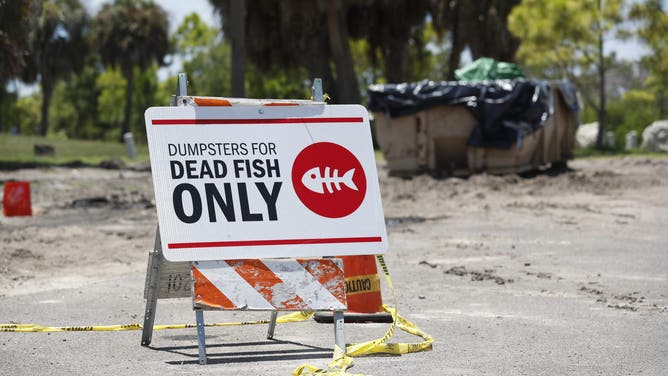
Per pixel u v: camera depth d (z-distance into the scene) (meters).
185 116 5.46
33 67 58.22
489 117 21.30
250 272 5.32
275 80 66.06
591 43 36.03
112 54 65.75
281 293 5.33
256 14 40.78
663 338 5.95
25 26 26.92
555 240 11.35
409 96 21.92
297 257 5.50
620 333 6.12
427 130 21.88
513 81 21.53
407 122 22.06
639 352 5.54
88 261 10.15
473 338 6.02
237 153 5.46
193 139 5.43
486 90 21.48
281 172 5.48
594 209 14.96
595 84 52.84
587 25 35.25
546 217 13.95
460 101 21.53
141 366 5.29
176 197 5.30
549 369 5.11
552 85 23.00
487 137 21.33
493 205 15.73
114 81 84.69
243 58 28.22
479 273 8.83
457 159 21.94
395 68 45.00
